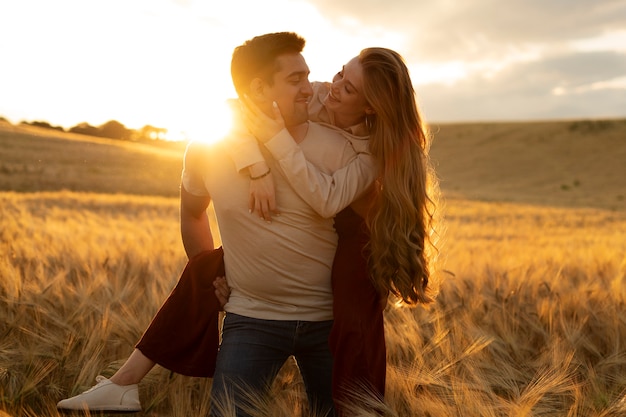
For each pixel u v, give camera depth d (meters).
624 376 3.26
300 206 2.62
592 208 46.25
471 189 64.38
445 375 3.08
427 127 2.72
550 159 78.81
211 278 2.85
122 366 2.92
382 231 2.62
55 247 6.01
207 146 2.67
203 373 2.86
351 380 2.64
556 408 2.79
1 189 36.78
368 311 2.70
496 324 3.75
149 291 4.05
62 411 2.72
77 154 53.66
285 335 2.73
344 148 2.67
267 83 2.55
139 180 45.62
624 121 90.31
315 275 2.73
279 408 2.71
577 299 4.26
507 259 7.11
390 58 2.58
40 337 3.19
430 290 2.90
